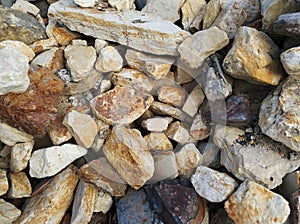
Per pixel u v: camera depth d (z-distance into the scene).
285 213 0.29
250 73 0.31
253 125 0.33
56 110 0.33
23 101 0.32
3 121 0.33
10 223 0.32
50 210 0.33
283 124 0.29
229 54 0.32
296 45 0.32
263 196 0.30
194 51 0.33
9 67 0.31
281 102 0.30
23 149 0.33
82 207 0.33
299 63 0.28
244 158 0.31
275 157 0.31
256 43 0.31
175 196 0.32
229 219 0.32
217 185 0.31
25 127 0.33
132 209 0.33
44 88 0.33
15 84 0.31
